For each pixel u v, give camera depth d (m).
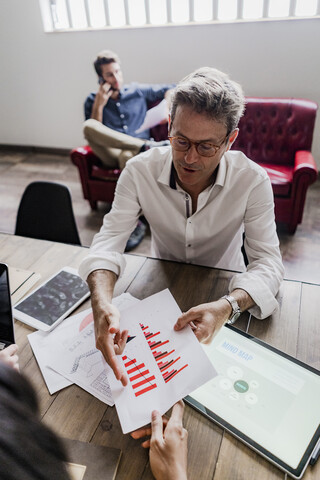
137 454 0.65
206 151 0.88
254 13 2.95
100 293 0.92
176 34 3.17
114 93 2.81
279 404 0.70
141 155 1.14
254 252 1.08
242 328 0.89
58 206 1.51
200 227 1.18
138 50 3.35
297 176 2.32
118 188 1.17
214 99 0.81
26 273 1.12
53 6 3.42
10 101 4.03
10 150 4.36
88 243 2.58
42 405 0.73
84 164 2.79
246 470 0.62
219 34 3.05
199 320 0.82
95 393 0.75
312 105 2.59
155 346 0.78
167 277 1.06
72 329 0.91
